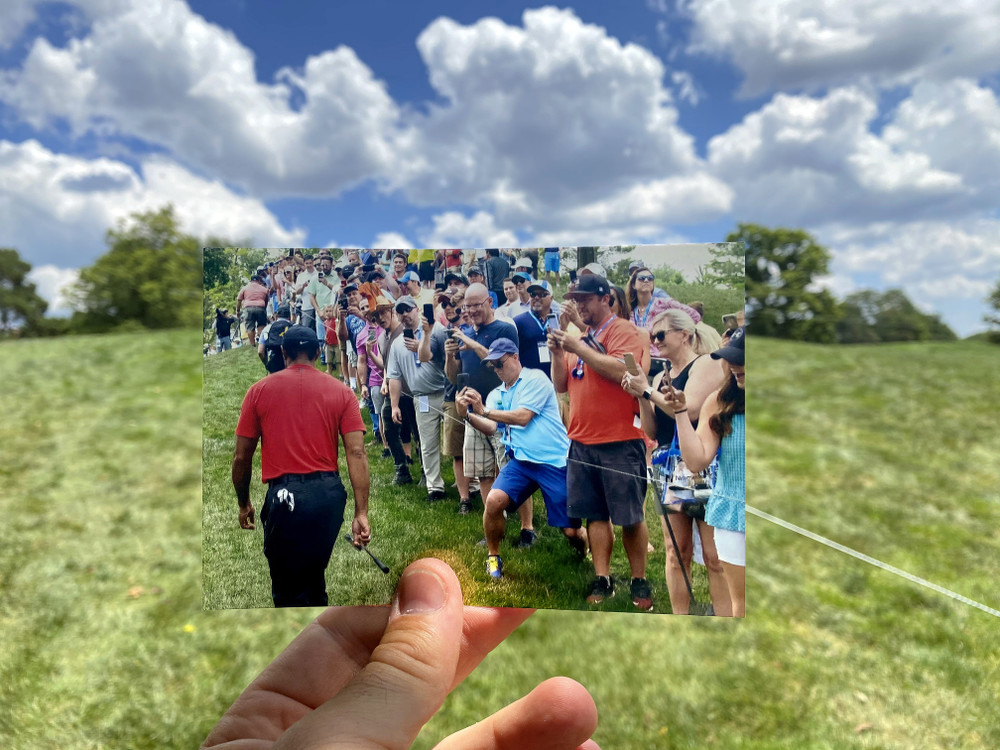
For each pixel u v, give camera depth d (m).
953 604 4.00
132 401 9.99
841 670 3.33
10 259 25.83
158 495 6.14
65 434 8.27
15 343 14.38
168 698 3.17
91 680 3.32
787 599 4.05
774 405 9.80
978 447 7.61
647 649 3.48
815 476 6.67
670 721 2.95
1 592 4.28
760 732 2.89
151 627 3.82
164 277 27.12
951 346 14.29
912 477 6.62
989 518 5.52
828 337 22.64
